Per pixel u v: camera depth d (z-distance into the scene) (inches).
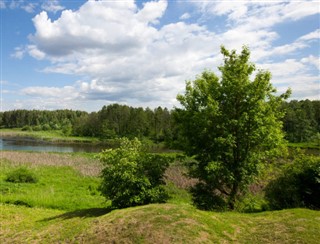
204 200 572.4
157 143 3641.7
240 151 578.9
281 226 406.9
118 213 445.7
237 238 377.7
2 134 5172.2
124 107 4918.8
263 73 582.9
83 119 5447.8
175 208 439.2
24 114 7042.3
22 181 1055.6
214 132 578.2
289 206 560.7
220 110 581.9
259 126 556.7
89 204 765.3
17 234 470.0
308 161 592.7
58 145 3464.6
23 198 761.0
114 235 377.7
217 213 479.5
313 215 454.6
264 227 411.8
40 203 741.9
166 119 4338.1
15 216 598.9
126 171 503.8
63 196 863.7
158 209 433.4
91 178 1189.1
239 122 550.0
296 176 585.9
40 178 1146.0
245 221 443.2
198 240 352.5
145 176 518.6
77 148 3129.9
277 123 584.4
